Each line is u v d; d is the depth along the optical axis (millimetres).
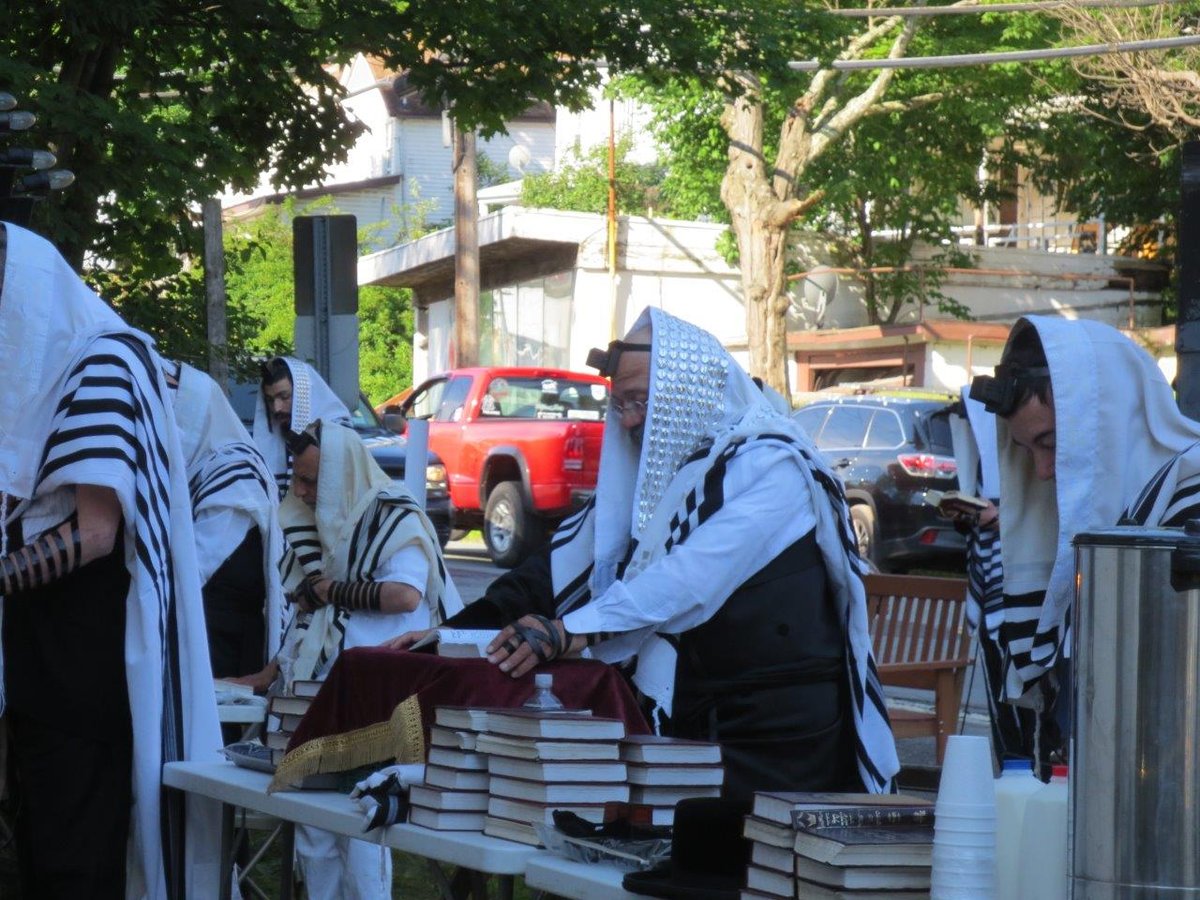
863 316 43469
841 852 3648
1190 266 10422
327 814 5055
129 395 5902
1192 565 3168
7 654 5957
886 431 23328
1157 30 31656
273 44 17172
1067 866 3383
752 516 5418
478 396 27016
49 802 5918
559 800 4531
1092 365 4922
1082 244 47844
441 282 48531
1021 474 5383
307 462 8031
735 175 36031
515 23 17281
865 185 40031
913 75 38281
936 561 22984
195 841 6023
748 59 18750
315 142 18750
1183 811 3205
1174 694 3205
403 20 17250
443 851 4602
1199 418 10492
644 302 41594
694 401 5672
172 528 6160
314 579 7957
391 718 5148
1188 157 10445
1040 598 5352
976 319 43375
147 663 5883
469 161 37562
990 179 44281
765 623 5500
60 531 5750
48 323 5902
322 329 13406
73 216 15164
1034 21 36156
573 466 25453
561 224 40938
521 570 6086
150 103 17812
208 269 17875
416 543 7867
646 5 17703
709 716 5527
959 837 3551
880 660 10688
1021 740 7043
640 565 5535
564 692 5109
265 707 7508
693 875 4090
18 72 14148
